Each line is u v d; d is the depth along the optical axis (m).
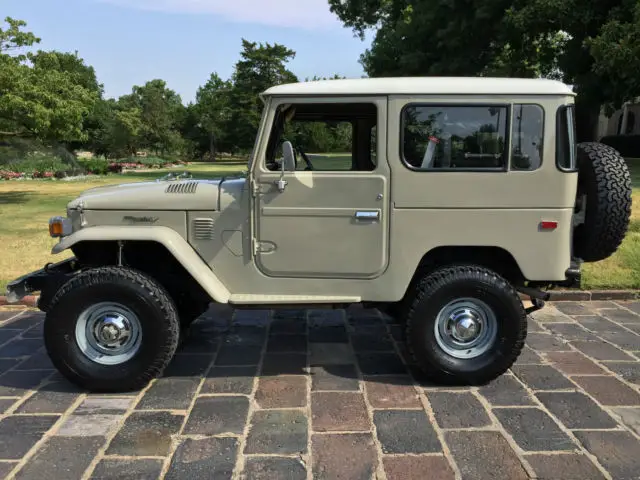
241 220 3.85
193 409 3.56
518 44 19.33
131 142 46.69
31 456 3.02
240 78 39.56
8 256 7.78
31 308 5.84
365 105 3.74
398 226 3.76
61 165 27.30
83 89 15.98
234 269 3.91
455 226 3.74
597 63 15.39
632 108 30.77
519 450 3.06
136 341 3.79
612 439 3.17
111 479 2.81
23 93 14.04
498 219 3.72
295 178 3.75
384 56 25.38
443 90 3.62
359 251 3.80
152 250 4.26
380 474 2.85
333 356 4.48
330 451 3.06
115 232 3.78
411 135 3.70
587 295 5.99
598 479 2.80
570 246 3.78
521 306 3.76
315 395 3.76
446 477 2.82
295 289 3.90
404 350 4.60
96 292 3.67
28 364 4.35
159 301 3.69
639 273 6.38
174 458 2.99
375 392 3.80
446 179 3.68
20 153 27.67
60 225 3.91
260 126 3.77
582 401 3.64
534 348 4.62
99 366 3.77
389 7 31.41
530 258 3.75
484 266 4.05
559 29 17.41
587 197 3.79
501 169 3.67
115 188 4.23
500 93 3.61
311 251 3.83
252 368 4.23
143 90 55.28
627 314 5.52
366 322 5.34
